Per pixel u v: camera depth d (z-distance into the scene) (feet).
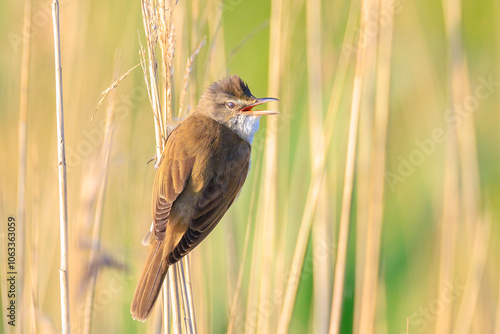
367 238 32.32
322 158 30.42
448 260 34.37
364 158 34.14
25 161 30.45
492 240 41.73
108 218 34.06
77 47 36.17
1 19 38.14
